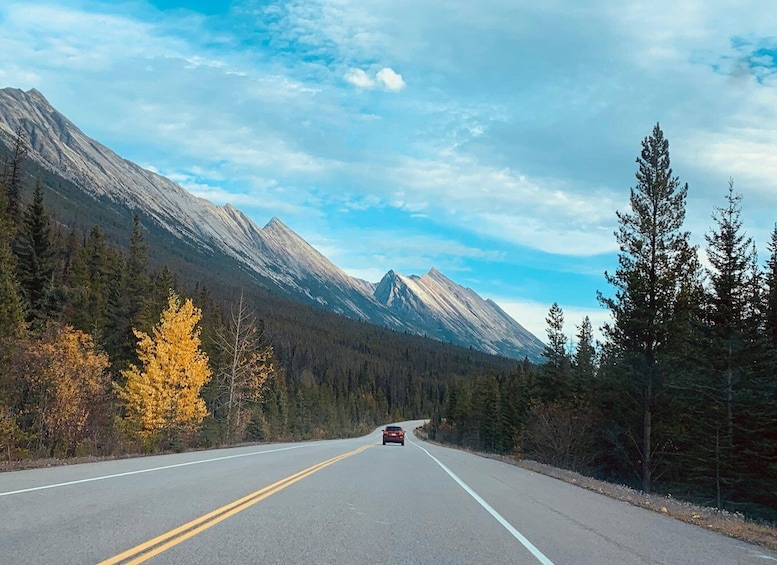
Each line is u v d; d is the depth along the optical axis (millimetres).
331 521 8344
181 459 18547
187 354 32844
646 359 29500
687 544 8117
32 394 24609
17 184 49500
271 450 25750
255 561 5852
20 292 40062
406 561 6195
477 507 10680
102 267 53406
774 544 8734
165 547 6270
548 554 6902
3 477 12031
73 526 7188
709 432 30234
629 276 29438
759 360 29156
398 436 44875
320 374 145750
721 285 30453
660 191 29859
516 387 71000
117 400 32781
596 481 19531
